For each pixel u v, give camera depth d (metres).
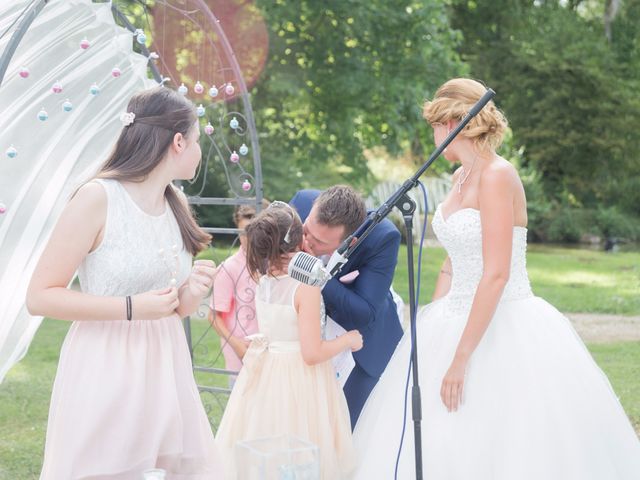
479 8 21.23
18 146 3.23
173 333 2.58
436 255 15.30
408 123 14.20
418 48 13.64
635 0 21.64
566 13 21.59
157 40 7.47
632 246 20.58
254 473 2.69
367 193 16.75
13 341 3.28
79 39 3.41
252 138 4.16
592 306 9.98
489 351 3.01
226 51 4.12
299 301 3.14
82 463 2.36
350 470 3.21
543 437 2.87
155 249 2.49
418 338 3.21
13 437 4.78
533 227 21.72
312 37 13.41
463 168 3.11
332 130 14.35
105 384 2.39
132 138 2.49
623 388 5.90
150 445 2.43
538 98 21.55
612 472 2.88
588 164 21.92
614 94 20.59
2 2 3.20
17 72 3.19
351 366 3.77
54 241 2.36
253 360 3.23
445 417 3.00
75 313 2.34
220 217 14.78
